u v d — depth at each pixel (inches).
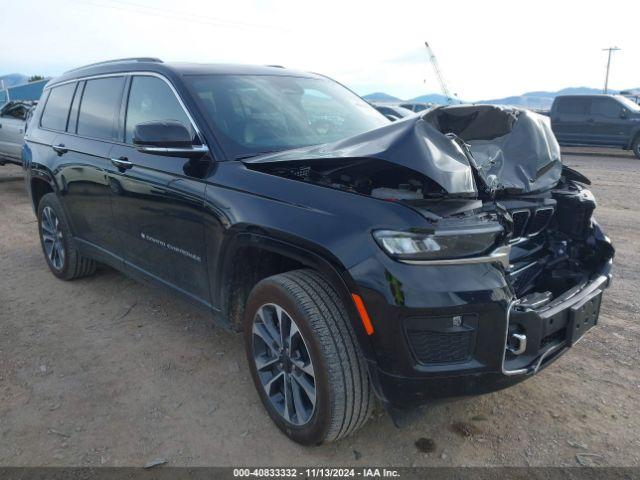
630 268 202.8
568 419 113.1
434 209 90.4
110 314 168.7
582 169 518.9
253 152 121.2
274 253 112.9
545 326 97.7
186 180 123.0
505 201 109.7
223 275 115.9
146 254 144.7
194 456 103.7
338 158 95.7
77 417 116.3
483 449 104.5
